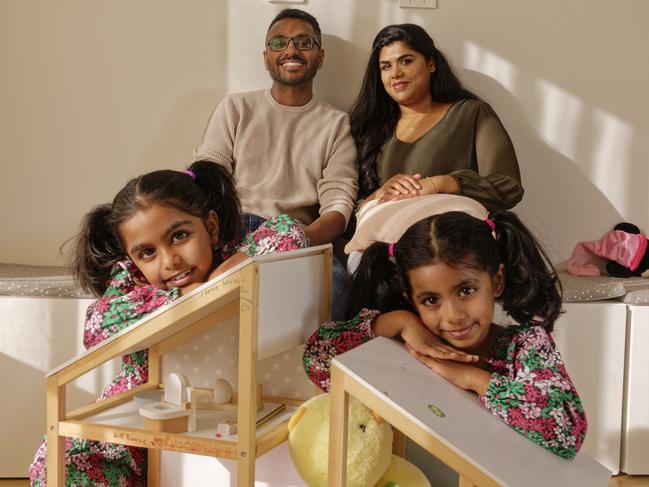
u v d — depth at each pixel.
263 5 2.37
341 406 1.15
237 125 2.23
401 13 2.37
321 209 2.19
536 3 2.39
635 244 2.31
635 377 2.03
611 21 2.40
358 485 1.24
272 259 1.25
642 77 2.42
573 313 2.02
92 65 2.35
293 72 2.20
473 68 2.40
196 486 1.51
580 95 2.41
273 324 1.27
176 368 1.52
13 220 2.37
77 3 2.33
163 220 1.39
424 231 1.29
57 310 1.93
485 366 1.35
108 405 1.42
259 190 2.19
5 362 1.93
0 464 1.93
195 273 1.42
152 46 2.36
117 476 1.48
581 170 2.43
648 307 2.02
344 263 2.31
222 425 1.28
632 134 2.43
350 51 2.38
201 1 2.36
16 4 2.32
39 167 2.36
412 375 1.22
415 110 2.25
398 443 1.50
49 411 1.32
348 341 1.36
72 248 2.37
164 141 2.38
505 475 1.04
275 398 1.49
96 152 2.37
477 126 2.20
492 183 2.09
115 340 1.27
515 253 1.40
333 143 2.24
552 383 1.23
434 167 2.20
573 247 2.43
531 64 2.40
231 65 2.38
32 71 2.34
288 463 1.45
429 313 1.30
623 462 2.05
